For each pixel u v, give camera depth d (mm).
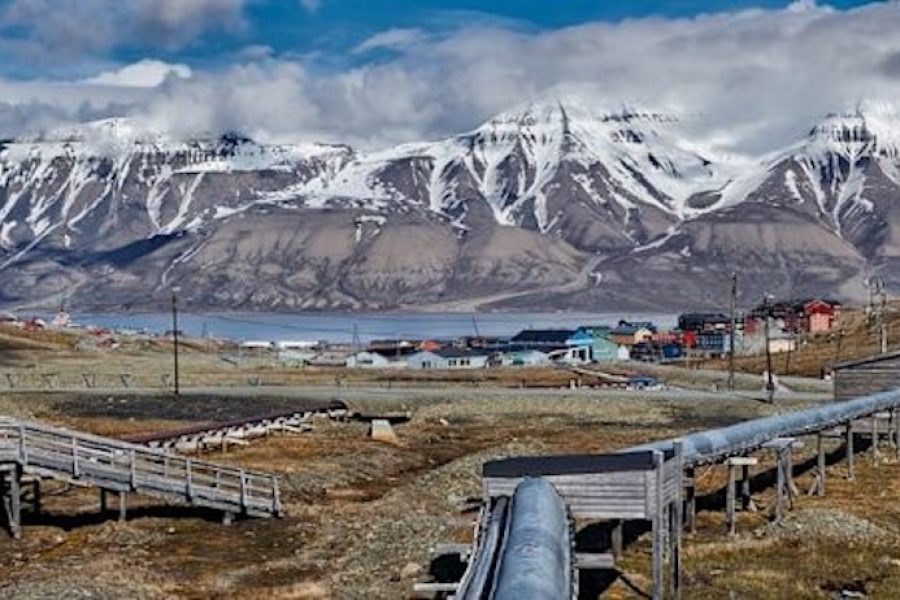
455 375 173125
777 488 52469
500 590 21797
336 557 46531
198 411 113312
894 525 51219
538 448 79500
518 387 143625
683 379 159375
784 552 44750
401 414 113875
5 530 51906
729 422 103375
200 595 40781
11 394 124812
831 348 198500
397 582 40875
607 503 37500
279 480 65625
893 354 84562
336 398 123500
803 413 61344
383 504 58188
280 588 41344
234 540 50875
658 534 37156
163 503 58094
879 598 38125
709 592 38688
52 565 45062
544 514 30719
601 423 104562
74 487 61219
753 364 189750
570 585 25125
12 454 50875
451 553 41125
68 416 108375
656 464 37188
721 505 55438
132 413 111562
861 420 78625
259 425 94250
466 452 85250
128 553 47812
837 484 64312
